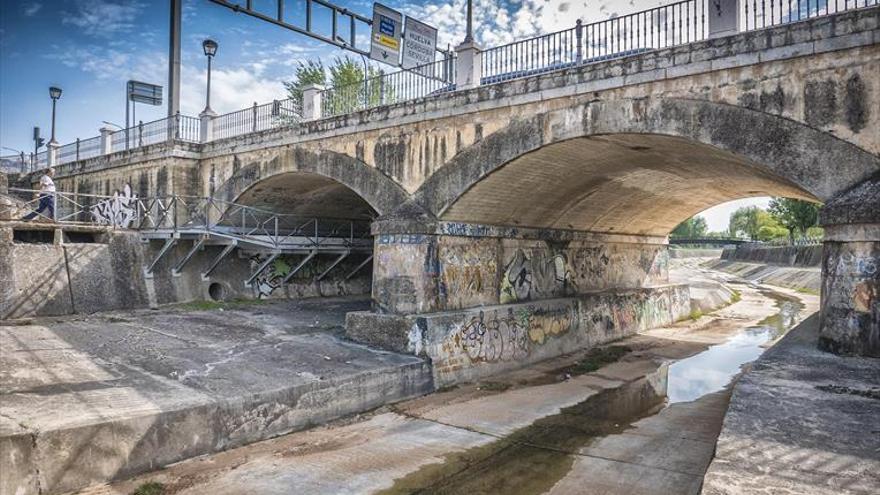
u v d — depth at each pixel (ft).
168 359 38.17
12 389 30.09
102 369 35.09
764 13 33.50
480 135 43.34
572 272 65.00
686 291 91.56
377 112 48.85
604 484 27.91
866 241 29.04
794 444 17.94
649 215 71.61
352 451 31.17
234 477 27.35
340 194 65.72
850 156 30.32
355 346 44.75
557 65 42.63
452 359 45.11
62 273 53.83
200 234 57.26
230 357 39.58
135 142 72.79
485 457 31.14
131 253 59.41
